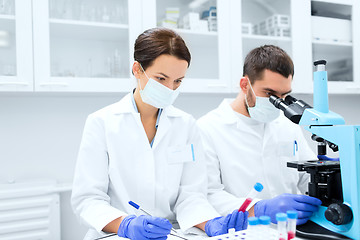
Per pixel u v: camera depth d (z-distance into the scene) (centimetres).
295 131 161
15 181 192
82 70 184
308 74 221
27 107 196
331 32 233
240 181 144
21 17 162
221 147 147
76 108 207
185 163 129
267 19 218
